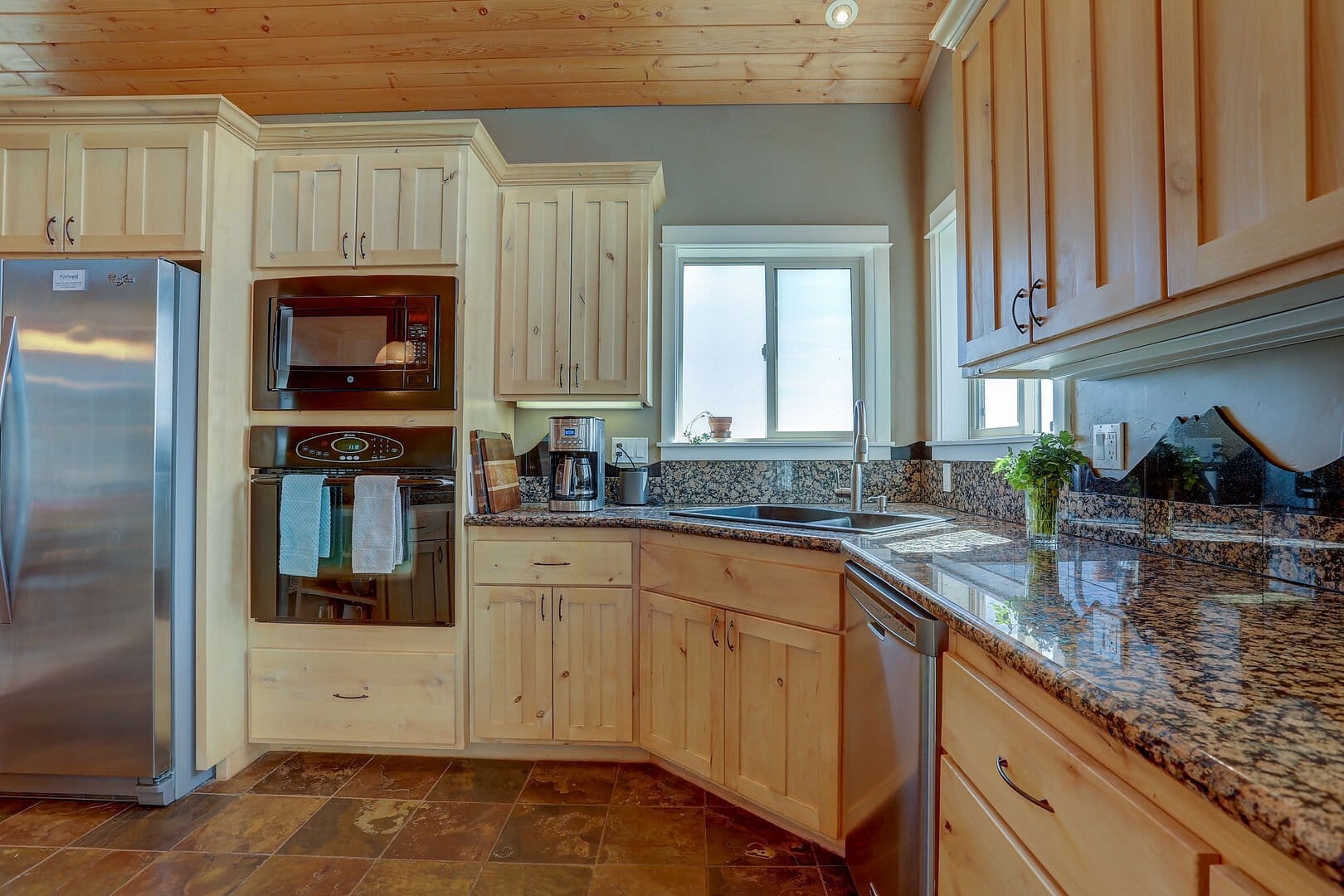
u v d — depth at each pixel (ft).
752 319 8.78
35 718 5.65
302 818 5.55
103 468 5.63
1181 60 2.63
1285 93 2.19
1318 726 1.61
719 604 5.65
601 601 6.48
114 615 5.63
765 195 8.57
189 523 6.00
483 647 6.57
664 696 6.18
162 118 6.20
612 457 8.49
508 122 8.81
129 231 6.16
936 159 7.86
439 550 6.47
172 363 5.81
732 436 8.75
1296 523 3.22
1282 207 2.20
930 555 4.18
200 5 7.47
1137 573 3.59
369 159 6.65
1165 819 1.69
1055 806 2.20
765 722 5.26
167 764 5.73
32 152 6.24
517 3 7.39
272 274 6.67
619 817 5.57
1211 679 1.95
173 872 4.81
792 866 4.91
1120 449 4.53
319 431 6.51
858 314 8.63
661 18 7.53
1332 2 2.06
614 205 7.52
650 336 8.44
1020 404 6.33
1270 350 3.35
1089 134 3.25
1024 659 2.24
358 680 6.51
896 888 3.67
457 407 6.55
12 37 7.83
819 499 8.30
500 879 4.75
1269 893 1.38
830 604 4.83
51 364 5.62
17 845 5.13
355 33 7.79
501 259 7.54
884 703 3.87
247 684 6.54
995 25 4.23
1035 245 3.77
